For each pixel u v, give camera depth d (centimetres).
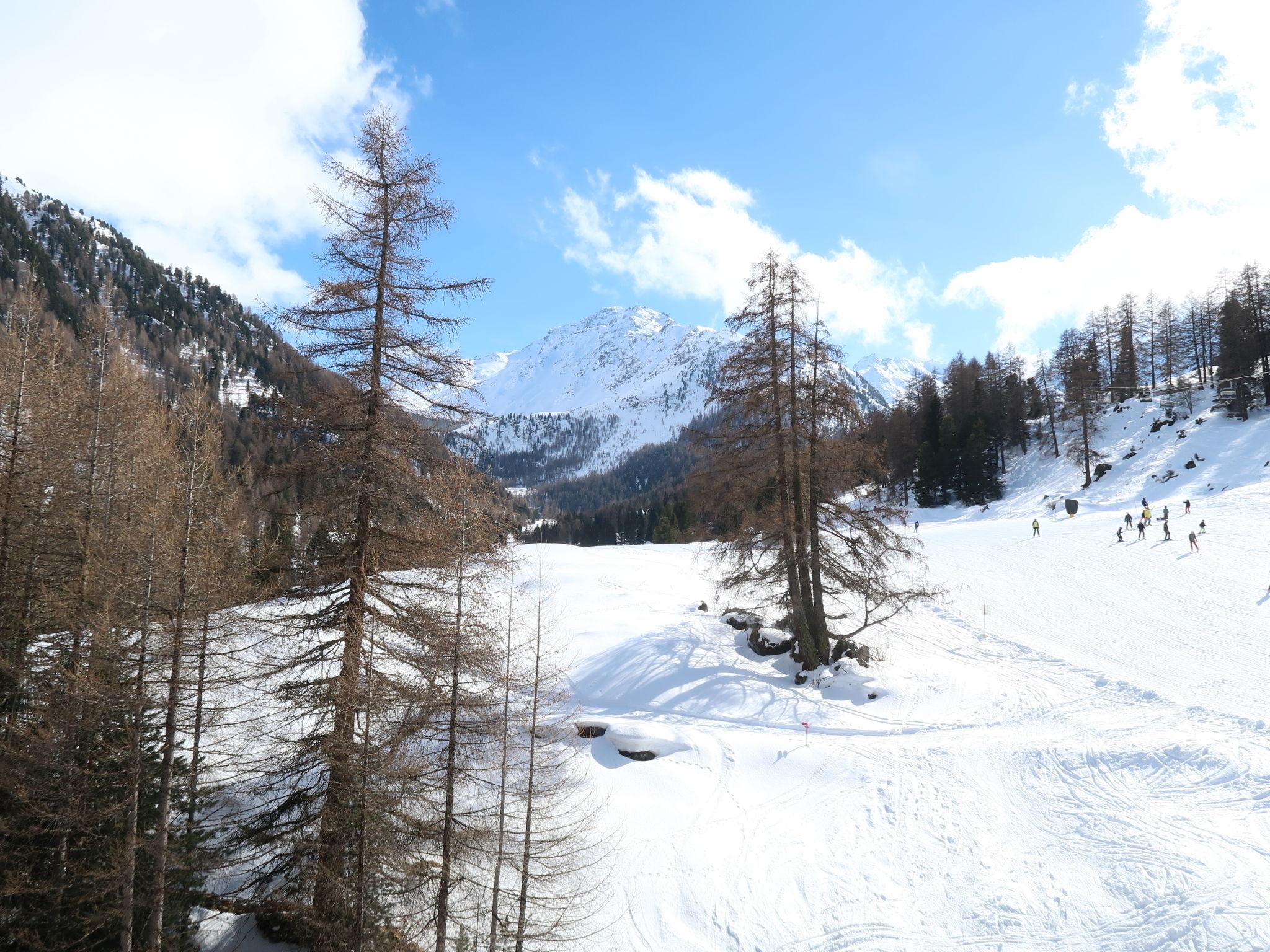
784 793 1836
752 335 2583
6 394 1513
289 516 1174
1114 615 3022
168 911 1155
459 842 1145
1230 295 6938
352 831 1097
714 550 2708
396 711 1168
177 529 1062
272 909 1180
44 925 1078
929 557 4572
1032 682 2433
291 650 1225
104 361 1691
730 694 2398
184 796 1237
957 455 7412
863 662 2583
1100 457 6431
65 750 1036
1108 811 1552
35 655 1292
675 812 1761
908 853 1534
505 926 1214
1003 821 1597
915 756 1925
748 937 1365
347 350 1212
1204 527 4175
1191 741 1750
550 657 2694
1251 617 2734
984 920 1311
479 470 1241
